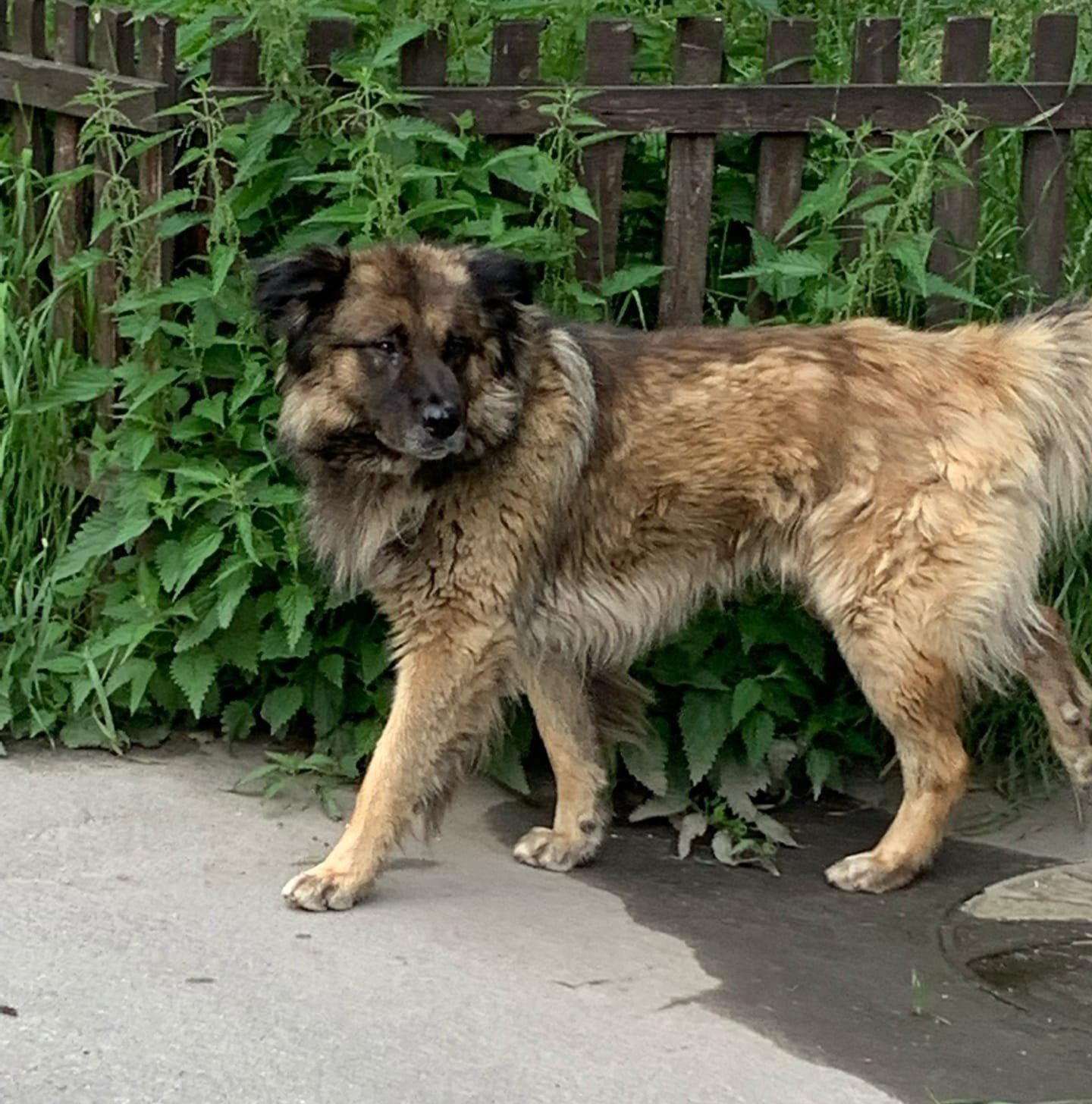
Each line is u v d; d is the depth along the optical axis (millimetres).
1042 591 4070
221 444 3973
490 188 4039
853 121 4023
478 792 4039
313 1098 3176
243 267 3928
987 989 3527
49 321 4133
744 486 3793
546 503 3742
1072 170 4191
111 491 4035
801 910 3729
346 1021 3320
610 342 3824
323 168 3963
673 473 3789
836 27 4613
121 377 3965
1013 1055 3365
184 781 3934
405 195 3975
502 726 3840
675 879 3812
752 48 4184
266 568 3963
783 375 3777
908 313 4066
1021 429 3771
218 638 3992
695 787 4023
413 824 3760
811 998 3473
